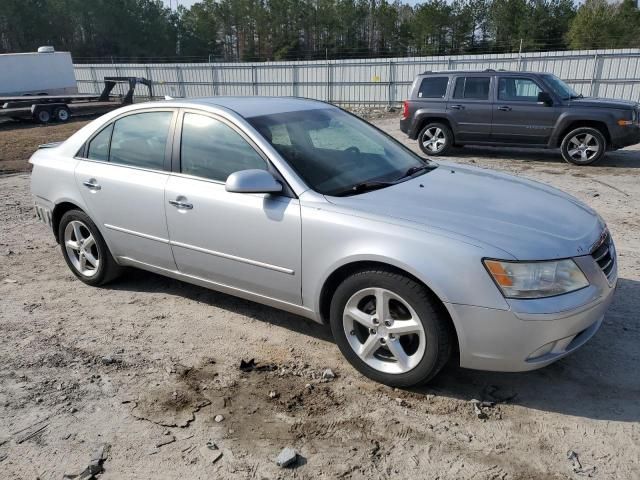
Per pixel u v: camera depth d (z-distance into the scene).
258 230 3.65
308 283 3.52
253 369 3.62
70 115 24.16
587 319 3.06
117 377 3.55
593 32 56.34
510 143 11.66
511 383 3.41
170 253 4.23
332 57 76.00
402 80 27.94
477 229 3.11
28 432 3.04
